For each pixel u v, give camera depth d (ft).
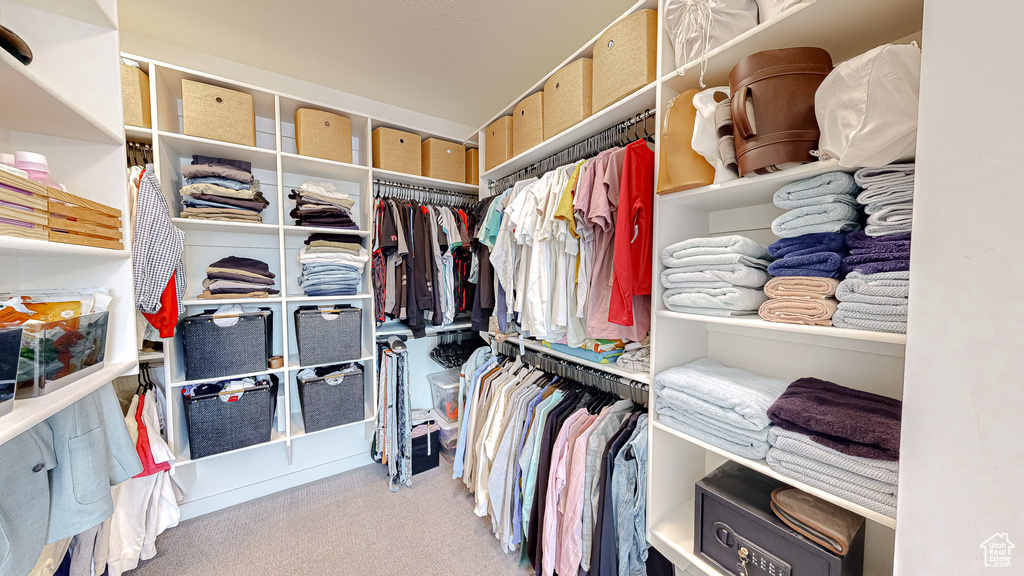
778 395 3.09
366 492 6.75
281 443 6.90
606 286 4.16
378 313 7.02
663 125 3.54
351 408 6.82
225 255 6.57
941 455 1.58
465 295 7.90
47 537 2.73
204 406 5.49
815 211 2.64
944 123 1.55
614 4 5.19
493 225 5.85
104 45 3.22
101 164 3.26
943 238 1.57
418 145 7.47
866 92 2.08
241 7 5.18
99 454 3.10
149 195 4.36
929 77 1.60
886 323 2.19
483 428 5.92
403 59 6.59
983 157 1.45
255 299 5.81
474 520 5.93
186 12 5.28
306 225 6.41
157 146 5.09
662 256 3.67
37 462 2.64
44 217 2.40
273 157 6.12
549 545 4.23
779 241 2.90
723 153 2.88
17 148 2.97
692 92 3.26
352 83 7.47
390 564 4.98
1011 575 1.38
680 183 3.29
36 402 2.25
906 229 2.22
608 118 4.34
